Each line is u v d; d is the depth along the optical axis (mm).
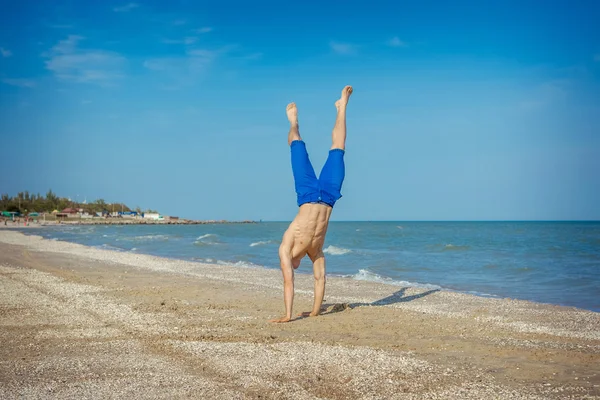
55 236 60844
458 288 16500
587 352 7367
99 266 21969
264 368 6305
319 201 9633
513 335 8625
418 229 100188
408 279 19078
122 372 6117
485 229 96125
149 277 17844
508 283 17719
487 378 6000
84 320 9555
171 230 94438
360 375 6047
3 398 5176
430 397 5309
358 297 13602
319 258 10203
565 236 59281
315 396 5301
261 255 31688
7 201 178000
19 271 18922
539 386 5707
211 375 6023
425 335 8484
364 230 93500
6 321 9398
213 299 12695
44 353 7059
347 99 9930
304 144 10023
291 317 9977
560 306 12141
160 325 9133
